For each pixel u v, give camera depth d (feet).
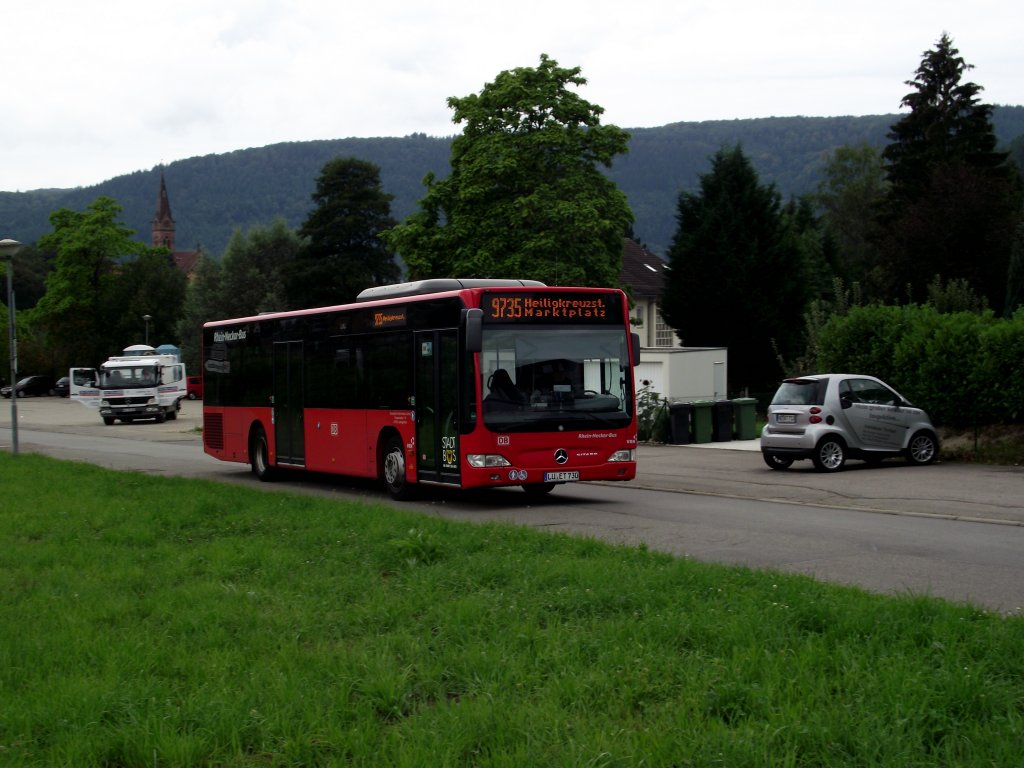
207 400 84.74
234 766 17.40
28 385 332.80
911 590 28.73
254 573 34.65
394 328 59.88
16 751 17.93
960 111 206.49
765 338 177.58
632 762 16.22
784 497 58.85
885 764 15.80
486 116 148.46
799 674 19.98
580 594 28.12
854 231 259.39
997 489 60.03
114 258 313.12
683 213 187.32
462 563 34.30
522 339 54.54
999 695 18.39
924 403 79.77
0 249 91.20
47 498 57.82
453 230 148.77
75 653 24.16
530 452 54.13
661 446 101.04
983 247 162.09
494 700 19.53
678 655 22.22
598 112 151.43
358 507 49.70
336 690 20.59
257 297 296.51
